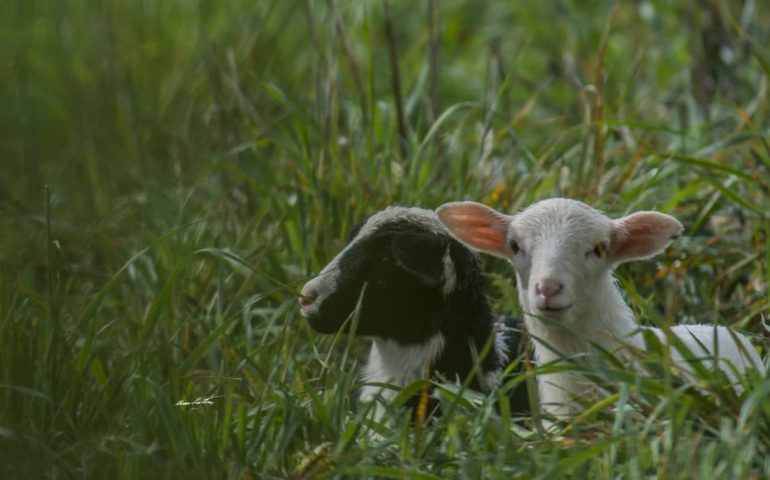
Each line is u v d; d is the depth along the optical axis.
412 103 15.77
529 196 13.80
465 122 16.20
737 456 8.39
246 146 14.30
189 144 16.28
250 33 18.81
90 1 18.25
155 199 14.74
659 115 17.09
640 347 10.59
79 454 9.20
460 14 23.20
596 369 9.00
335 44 15.39
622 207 13.35
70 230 13.25
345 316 10.83
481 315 10.97
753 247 13.16
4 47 16.77
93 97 16.84
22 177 15.33
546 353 10.57
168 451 9.03
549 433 9.16
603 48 14.80
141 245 13.80
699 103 16.92
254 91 17.50
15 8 17.39
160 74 17.97
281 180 14.94
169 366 10.06
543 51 21.39
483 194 13.73
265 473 8.95
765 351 11.56
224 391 10.73
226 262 13.01
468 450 8.91
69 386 9.73
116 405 9.73
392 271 10.70
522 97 19.41
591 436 9.13
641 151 13.92
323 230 13.35
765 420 8.78
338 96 15.40
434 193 13.97
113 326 11.73
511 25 22.69
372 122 14.70
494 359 11.01
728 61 17.38
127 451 9.15
